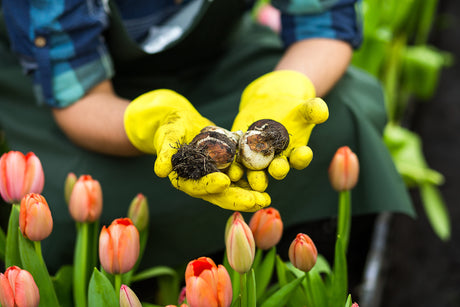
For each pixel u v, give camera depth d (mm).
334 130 1393
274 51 1511
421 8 2201
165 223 1352
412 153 1952
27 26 1280
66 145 1394
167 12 1447
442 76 2969
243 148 1055
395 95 2250
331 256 1666
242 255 1061
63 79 1302
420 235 1974
